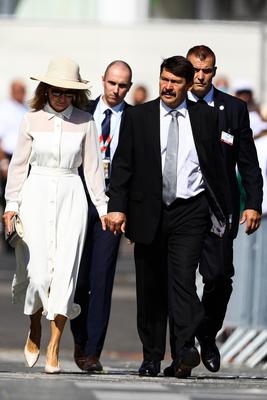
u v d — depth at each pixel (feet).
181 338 87.25
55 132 89.40
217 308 94.48
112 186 88.63
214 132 88.38
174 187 87.76
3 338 128.47
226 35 200.03
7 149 192.65
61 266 88.63
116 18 221.25
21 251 89.92
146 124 88.22
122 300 158.51
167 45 200.03
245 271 120.16
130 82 97.71
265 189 119.24
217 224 88.89
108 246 96.48
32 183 89.30
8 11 223.10
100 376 86.94
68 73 89.25
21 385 78.74
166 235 88.63
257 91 200.13
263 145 119.75
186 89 87.92
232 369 112.57
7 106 192.54
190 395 75.61
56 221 89.04
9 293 160.45
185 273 87.66
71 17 223.51
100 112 97.76
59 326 88.63
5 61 200.34
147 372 89.76
